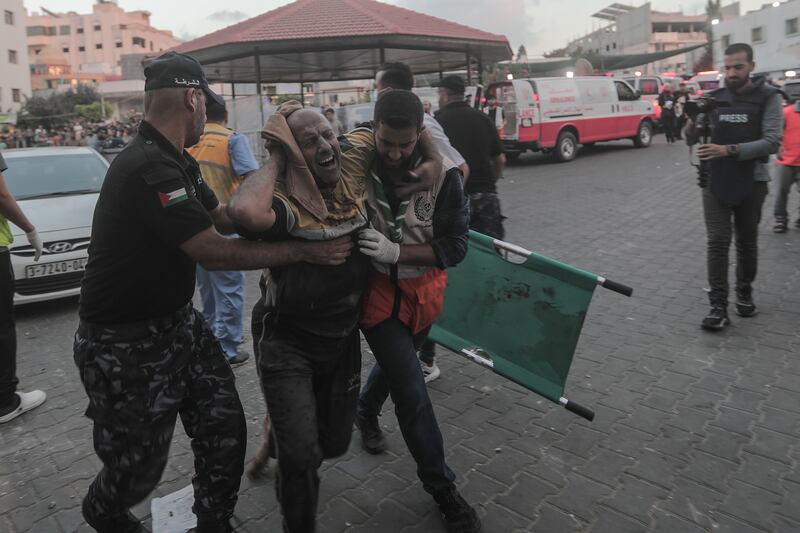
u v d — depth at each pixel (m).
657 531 2.49
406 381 2.43
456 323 3.32
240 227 1.92
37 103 46.31
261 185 1.90
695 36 84.31
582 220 8.71
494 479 2.89
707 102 4.34
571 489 2.79
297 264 2.09
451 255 2.37
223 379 2.28
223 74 18.02
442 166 2.31
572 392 3.72
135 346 2.00
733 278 5.66
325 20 13.57
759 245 6.69
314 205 2.01
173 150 2.01
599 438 3.21
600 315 4.96
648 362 4.07
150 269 1.95
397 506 2.73
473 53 16.05
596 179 12.79
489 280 3.13
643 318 4.84
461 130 3.97
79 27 103.50
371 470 3.01
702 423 3.29
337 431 2.38
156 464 2.10
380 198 2.27
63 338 5.18
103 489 2.10
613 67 33.72
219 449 2.25
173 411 2.10
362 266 2.24
